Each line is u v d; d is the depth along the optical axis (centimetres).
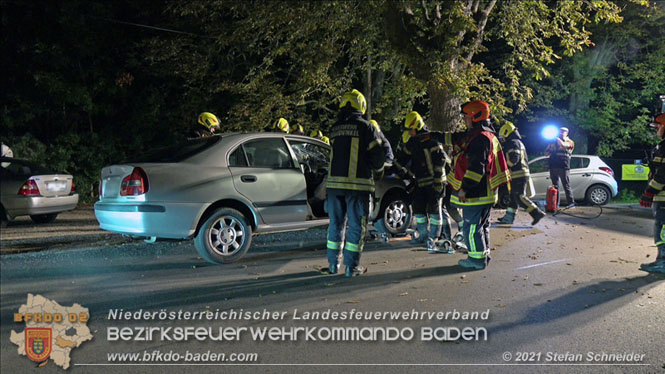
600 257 675
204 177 614
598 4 1401
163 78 1783
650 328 408
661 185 575
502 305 465
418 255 682
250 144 673
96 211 641
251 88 1512
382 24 1398
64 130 1678
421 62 1236
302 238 816
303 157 777
